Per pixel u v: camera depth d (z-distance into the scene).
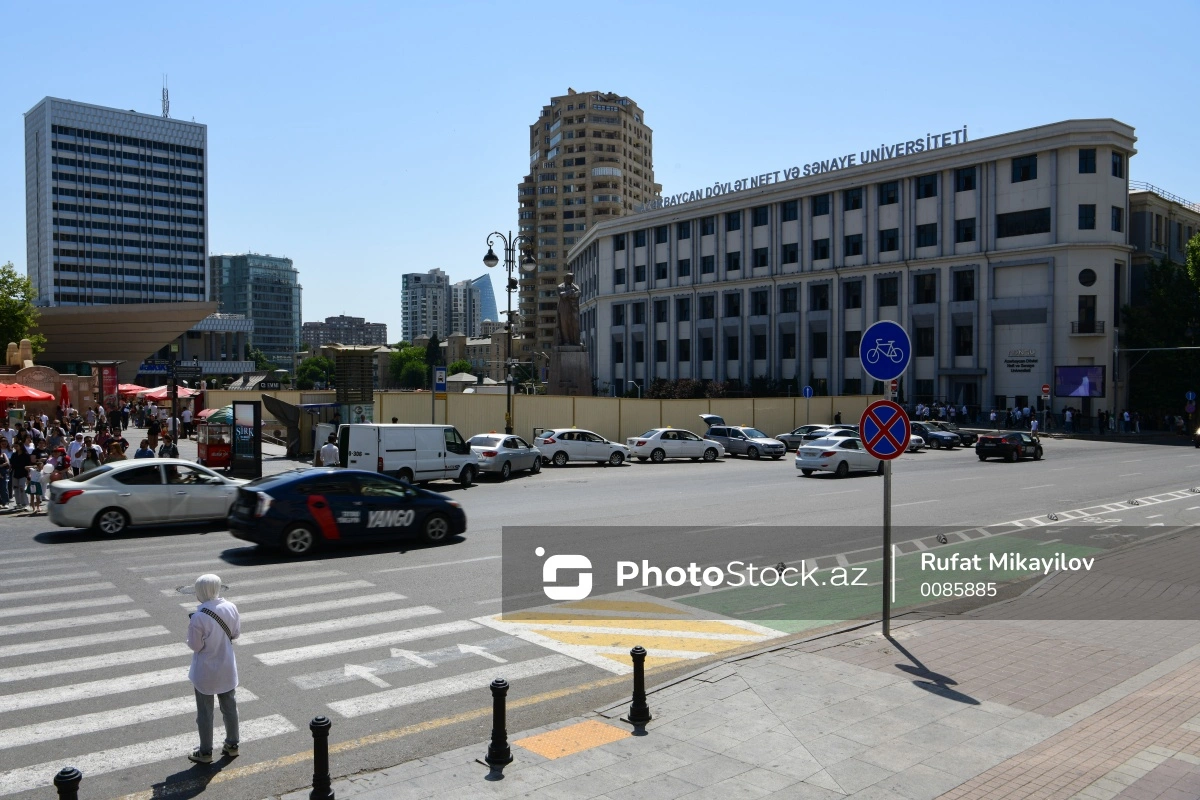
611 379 89.12
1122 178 56.62
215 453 27.64
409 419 34.56
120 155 160.00
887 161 64.12
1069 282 54.94
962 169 60.62
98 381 45.94
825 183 68.31
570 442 33.44
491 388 81.00
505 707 6.83
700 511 19.52
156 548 15.16
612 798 5.61
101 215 158.00
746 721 6.91
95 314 76.62
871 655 8.67
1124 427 54.47
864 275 66.12
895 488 24.72
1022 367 57.12
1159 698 7.39
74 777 4.17
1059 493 23.44
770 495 22.91
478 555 14.32
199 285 169.38
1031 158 56.88
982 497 22.45
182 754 6.52
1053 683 7.81
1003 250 57.72
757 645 9.39
